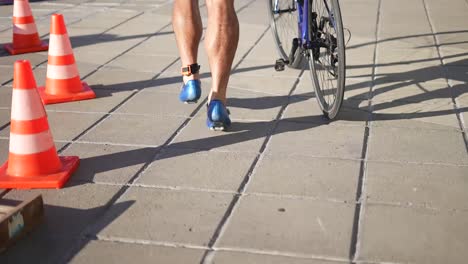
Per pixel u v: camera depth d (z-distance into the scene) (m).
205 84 5.55
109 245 3.17
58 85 5.21
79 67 6.12
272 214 3.41
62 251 3.13
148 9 8.58
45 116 3.87
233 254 3.06
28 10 6.76
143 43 6.92
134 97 5.27
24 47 6.76
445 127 4.53
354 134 4.43
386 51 6.37
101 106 5.09
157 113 4.91
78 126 4.69
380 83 5.46
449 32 7.04
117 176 3.89
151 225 3.34
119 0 9.21
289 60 5.64
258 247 3.11
